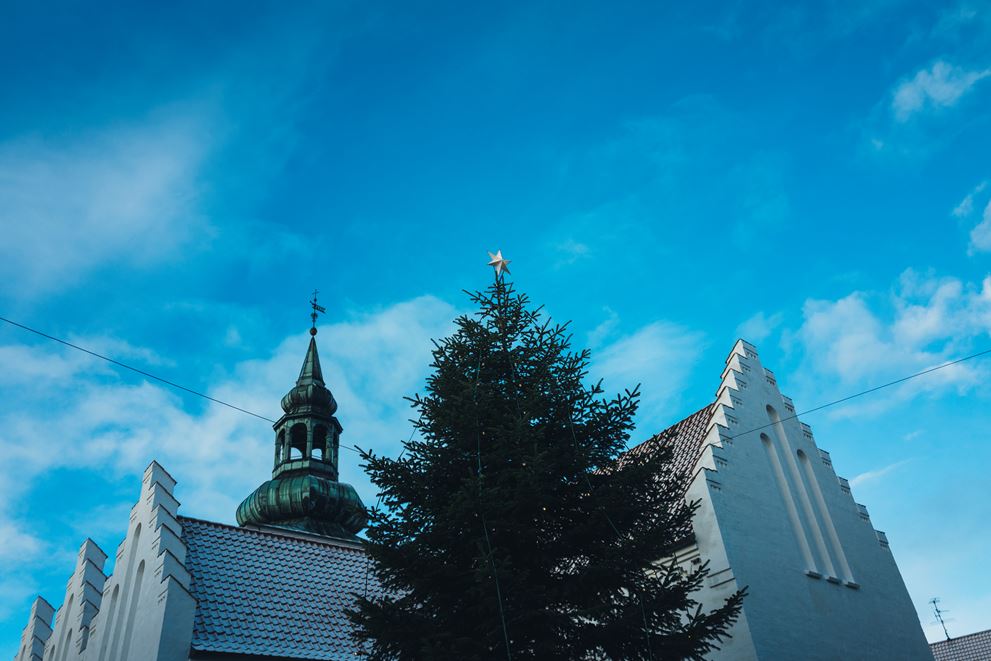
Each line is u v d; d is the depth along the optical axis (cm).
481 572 1432
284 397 4572
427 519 1647
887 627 2695
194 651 2302
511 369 1839
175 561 2505
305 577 2845
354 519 4166
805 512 2778
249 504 4131
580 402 1778
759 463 2730
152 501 2806
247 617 2523
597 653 1602
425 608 1600
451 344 1855
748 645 2270
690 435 2992
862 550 2848
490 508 1531
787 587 2480
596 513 1622
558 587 1570
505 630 1420
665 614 1577
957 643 4666
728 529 2453
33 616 3706
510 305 1923
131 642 2500
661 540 1595
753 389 2939
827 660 2422
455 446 1712
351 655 2492
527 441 1631
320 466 4269
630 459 1766
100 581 3350
